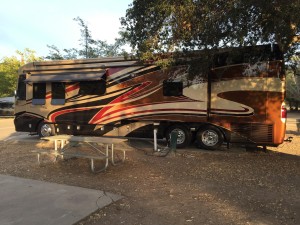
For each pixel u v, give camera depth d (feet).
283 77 31.55
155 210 16.47
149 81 37.24
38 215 15.26
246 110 32.91
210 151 34.47
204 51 25.88
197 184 21.38
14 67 136.15
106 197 18.01
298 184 21.42
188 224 14.76
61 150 27.94
